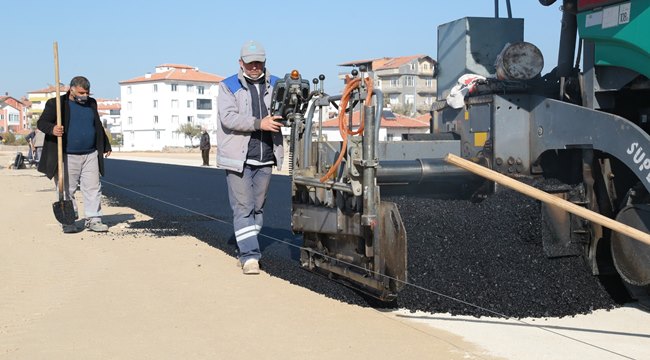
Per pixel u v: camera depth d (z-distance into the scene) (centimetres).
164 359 403
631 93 509
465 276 518
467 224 562
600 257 520
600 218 400
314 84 610
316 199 591
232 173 639
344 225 543
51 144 873
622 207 494
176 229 911
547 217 520
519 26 667
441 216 578
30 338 443
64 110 873
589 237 520
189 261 687
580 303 496
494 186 577
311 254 615
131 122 11675
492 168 568
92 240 818
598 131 490
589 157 512
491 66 660
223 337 443
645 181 455
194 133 10812
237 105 641
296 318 484
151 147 11444
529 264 521
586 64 511
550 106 532
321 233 593
